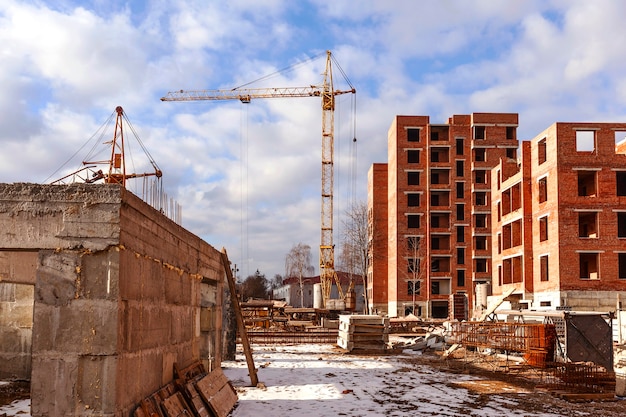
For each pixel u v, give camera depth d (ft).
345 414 39.22
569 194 143.02
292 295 394.73
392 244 252.01
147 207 26.94
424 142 248.93
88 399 22.50
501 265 183.52
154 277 28.22
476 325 75.20
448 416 39.29
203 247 40.86
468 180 248.11
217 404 35.76
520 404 44.24
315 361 75.00
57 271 23.04
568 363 53.52
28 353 49.24
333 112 324.60
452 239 244.83
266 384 52.26
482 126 248.32
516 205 174.70
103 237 23.17
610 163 143.43
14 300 49.65
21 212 23.29
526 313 72.64
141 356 26.08
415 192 246.68
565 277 140.15
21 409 37.35
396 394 48.32
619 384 49.49
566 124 145.07
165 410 27.43
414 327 149.59
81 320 22.84
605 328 59.11
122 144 145.89
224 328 71.77
